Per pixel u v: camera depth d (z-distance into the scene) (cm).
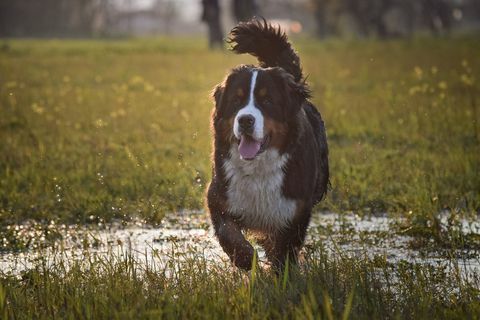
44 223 1025
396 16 11062
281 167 734
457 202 1052
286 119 730
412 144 1505
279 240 759
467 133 1517
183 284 685
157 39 9888
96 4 13112
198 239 921
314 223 1009
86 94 2316
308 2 10056
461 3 13175
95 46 6162
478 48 4259
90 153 1410
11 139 1532
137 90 2520
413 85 2394
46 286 677
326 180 895
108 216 1035
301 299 640
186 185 1165
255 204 743
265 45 891
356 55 4222
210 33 5953
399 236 939
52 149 1438
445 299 671
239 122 702
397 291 705
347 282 683
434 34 8144
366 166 1270
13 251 892
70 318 599
